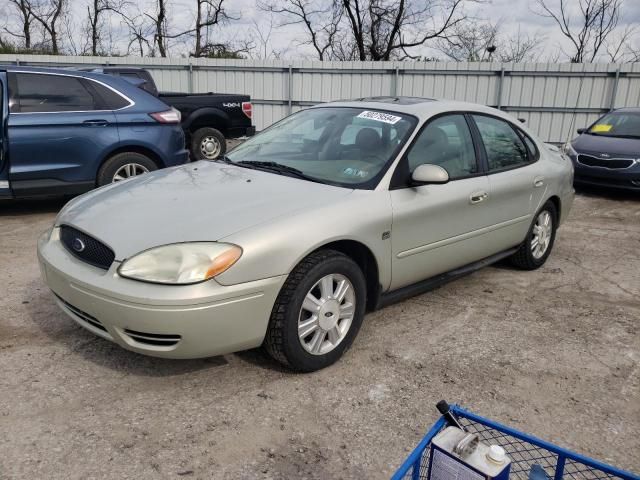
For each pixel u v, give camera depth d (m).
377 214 3.42
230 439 2.67
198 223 2.97
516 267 5.33
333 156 3.88
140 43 27.89
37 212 7.06
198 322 2.76
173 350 2.83
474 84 16.50
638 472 2.56
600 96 15.94
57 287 3.14
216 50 27.36
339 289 3.28
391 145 3.79
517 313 4.30
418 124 3.92
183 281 2.74
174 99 11.09
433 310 4.29
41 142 6.29
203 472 2.45
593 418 2.96
